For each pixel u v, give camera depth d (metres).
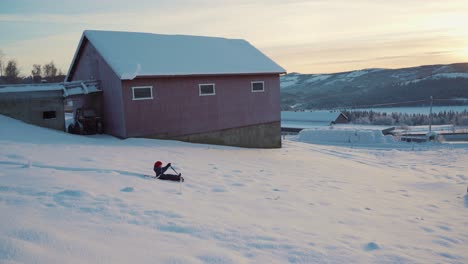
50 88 16.66
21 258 2.96
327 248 4.73
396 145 31.64
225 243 4.41
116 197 5.79
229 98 20.69
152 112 17.47
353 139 35.25
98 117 18.25
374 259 4.56
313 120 77.00
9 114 15.50
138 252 3.63
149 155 12.20
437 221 7.17
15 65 58.53
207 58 20.88
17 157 8.62
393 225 6.50
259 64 22.41
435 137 36.03
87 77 20.02
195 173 9.66
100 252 3.45
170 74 17.62
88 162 9.08
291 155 19.14
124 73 16.09
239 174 10.38
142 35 21.12
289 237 5.00
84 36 19.06
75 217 4.51
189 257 3.72
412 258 4.77
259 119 22.38
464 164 18.38
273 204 7.02
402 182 12.61
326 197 8.43
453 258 4.99
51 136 13.95
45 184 6.04
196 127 19.28
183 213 5.45
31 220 4.05
